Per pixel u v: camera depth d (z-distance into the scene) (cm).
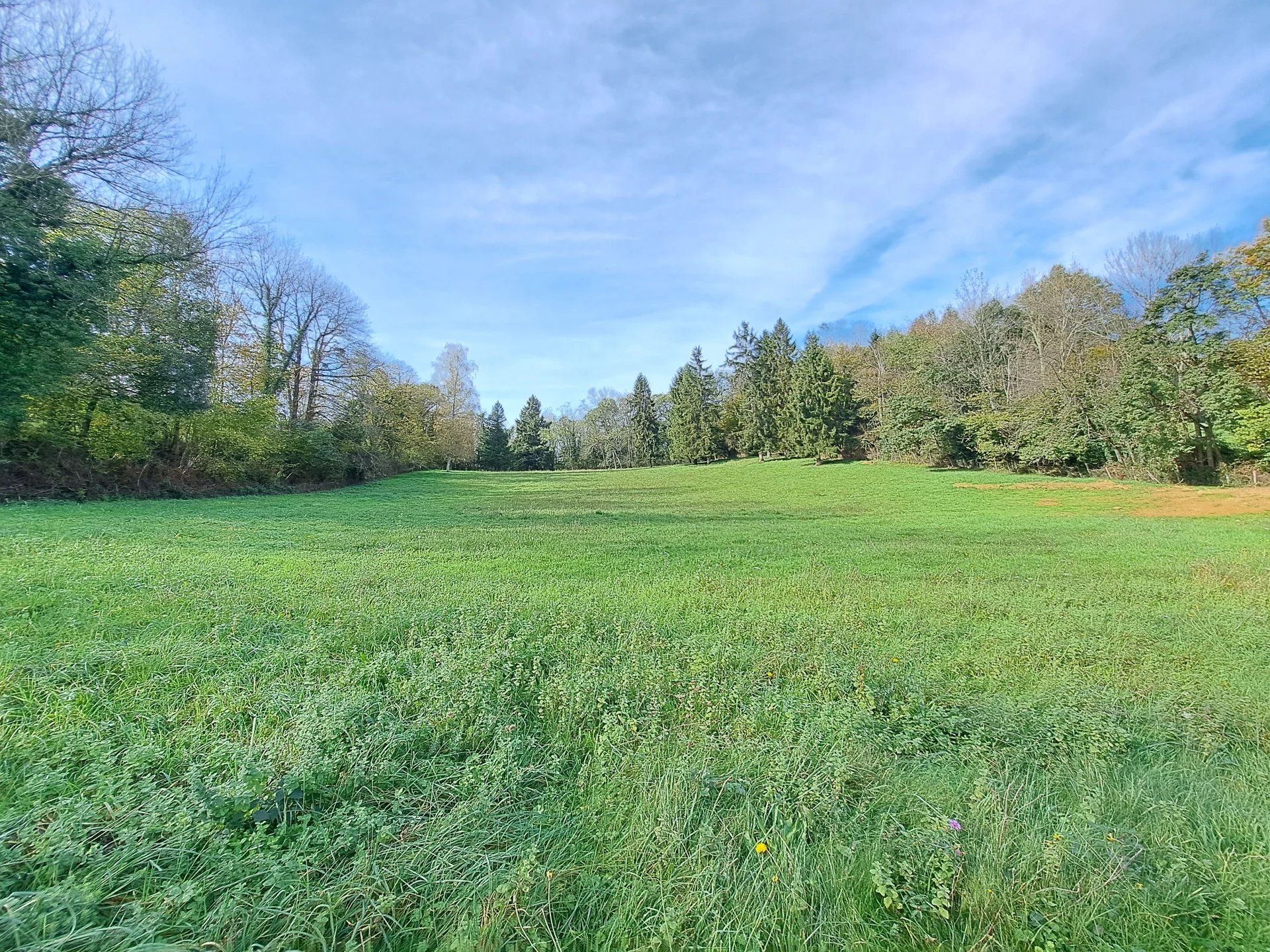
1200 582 745
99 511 1367
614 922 189
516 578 748
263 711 322
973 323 3278
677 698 370
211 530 1102
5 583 545
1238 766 303
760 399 4709
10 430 1527
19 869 191
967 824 240
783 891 201
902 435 3241
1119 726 341
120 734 284
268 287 2967
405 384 4222
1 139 1118
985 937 188
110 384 1750
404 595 606
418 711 329
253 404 2411
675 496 2617
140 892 188
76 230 1305
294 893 189
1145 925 194
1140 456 2252
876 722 338
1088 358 2536
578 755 304
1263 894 203
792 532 1309
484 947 178
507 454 6147
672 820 237
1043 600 658
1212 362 1936
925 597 667
